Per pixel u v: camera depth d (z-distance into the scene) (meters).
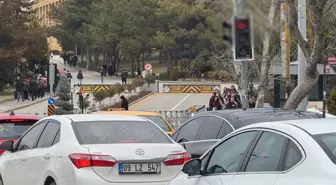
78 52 151.62
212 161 8.70
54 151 11.42
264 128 7.81
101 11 109.88
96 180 10.46
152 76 79.50
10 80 87.19
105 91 60.97
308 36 22.14
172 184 9.45
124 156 10.68
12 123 17.22
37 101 68.25
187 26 41.56
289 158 7.07
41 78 74.25
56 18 130.12
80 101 51.84
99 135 11.41
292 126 7.39
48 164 11.46
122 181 10.61
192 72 82.19
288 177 6.87
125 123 12.04
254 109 13.77
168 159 11.00
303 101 22.77
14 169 13.09
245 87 24.08
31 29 88.38
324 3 18.42
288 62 28.45
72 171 10.62
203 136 13.92
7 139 16.56
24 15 97.56
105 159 10.59
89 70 131.50
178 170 11.07
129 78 109.62
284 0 16.70
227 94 39.91
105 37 106.00
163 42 84.75
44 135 12.47
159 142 11.60
